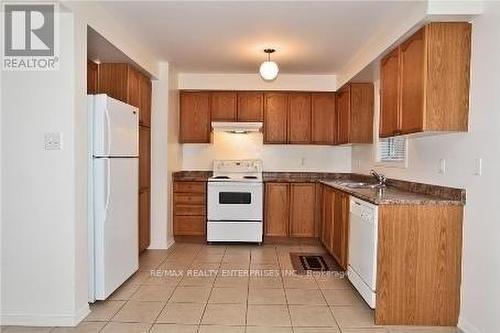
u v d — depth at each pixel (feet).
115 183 10.03
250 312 9.35
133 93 13.05
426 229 8.64
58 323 8.50
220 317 9.04
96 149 9.41
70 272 8.50
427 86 8.54
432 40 8.52
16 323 8.52
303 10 9.76
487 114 7.77
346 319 9.01
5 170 8.49
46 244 8.50
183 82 17.52
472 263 8.20
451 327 8.66
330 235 14.28
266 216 17.17
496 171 7.47
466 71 8.50
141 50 12.92
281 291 10.82
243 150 18.65
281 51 13.52
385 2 9.07
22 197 8.48
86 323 8.64
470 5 8.00
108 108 9.50
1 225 8.52
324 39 12.09
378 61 11.96
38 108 8.41
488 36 7.79
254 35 11.80
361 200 10.01
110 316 9.02
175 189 16.90
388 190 11.62
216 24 10.85
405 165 11.75
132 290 10.78
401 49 9.93
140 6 9.55
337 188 13.12
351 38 11.96
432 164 10.03
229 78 17.52
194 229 17.02
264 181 17.10
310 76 17.51
